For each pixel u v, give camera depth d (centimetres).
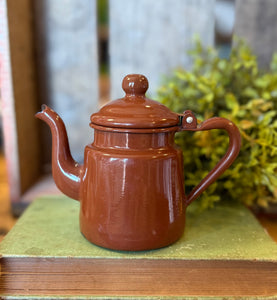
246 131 40
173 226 32
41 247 31
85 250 31
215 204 42
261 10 51
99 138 31
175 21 52
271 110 43
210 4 51
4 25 43
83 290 29
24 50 48
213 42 52
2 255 30
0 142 82
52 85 54
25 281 30
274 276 30
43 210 40
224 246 32
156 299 28
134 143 30
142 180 29
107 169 30
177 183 31
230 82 48
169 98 45
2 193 56
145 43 53
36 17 51
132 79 31
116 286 30
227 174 39
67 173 33
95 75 54
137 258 30
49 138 56
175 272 30
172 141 32
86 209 32
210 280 30
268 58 53
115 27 52
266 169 38
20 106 48
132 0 51
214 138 40
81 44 52
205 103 43
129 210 30
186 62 53
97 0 52
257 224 37
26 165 50
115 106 31
